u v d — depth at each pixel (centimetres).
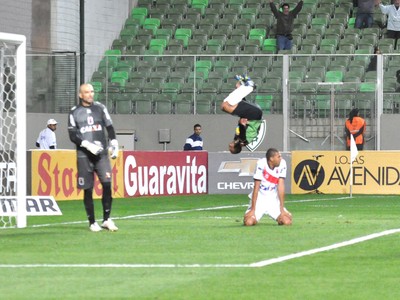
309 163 5753
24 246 2723
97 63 6819
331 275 2141
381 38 7481
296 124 6556
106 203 3194
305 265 2300
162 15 7875
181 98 6756
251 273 2173
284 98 6575
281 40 7312
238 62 6812
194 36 7631
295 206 4566
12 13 6706
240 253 2538
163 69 6850
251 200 3369
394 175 5653
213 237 2952
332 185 5734
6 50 3953
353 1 7719
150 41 7612
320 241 2827
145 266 2292
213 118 6688
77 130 3159
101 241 2852
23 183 3431
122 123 6750
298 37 7394
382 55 6575
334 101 6512
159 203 4866
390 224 3425
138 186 5434
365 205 4647
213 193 5825
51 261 2386
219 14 7800
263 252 2559
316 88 6538
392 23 7288
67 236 3012
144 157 5472
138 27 7781
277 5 7806
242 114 3309
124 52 7562
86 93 3170
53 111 6388
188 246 2706
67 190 5081
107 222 3195
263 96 6600
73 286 1995
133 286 1992
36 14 6944
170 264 2327
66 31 7075
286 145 6556
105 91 6781
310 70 6681
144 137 6744
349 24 7581
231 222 3538
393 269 2231
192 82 6794
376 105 6475
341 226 3331
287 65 6650
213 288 1962
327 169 5738
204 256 2475
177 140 6731
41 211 3525
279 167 3347
